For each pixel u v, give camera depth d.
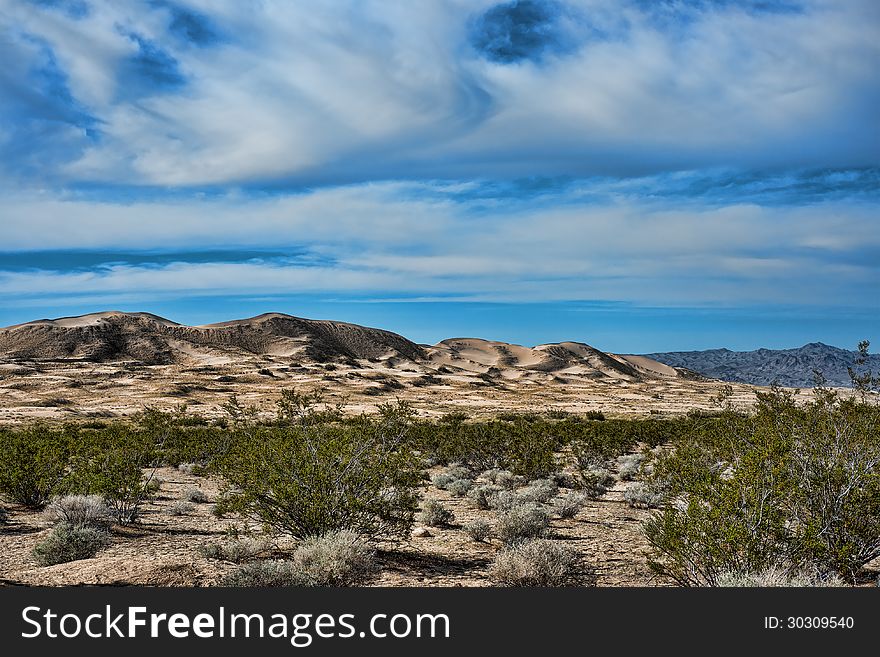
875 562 10.23
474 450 33.16
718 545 8.41
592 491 22.30
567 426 43.12
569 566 10.31
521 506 15.59
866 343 11.09
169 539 13.12
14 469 17.16
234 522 15.50
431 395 175.88
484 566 11.03
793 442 9.46
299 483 11.46
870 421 9.48
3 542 12.67
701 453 11.55
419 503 18.47
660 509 17.41
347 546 9.72
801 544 8.55
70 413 91.62
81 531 11.50
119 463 16.08
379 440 12.25
